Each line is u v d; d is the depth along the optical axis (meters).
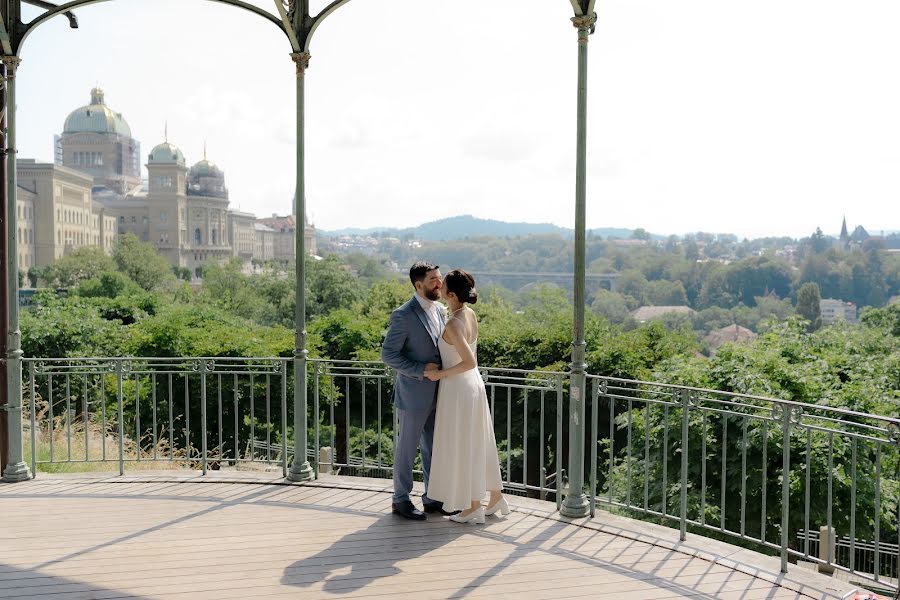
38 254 119.50
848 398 13.81
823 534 5.30
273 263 79.44
